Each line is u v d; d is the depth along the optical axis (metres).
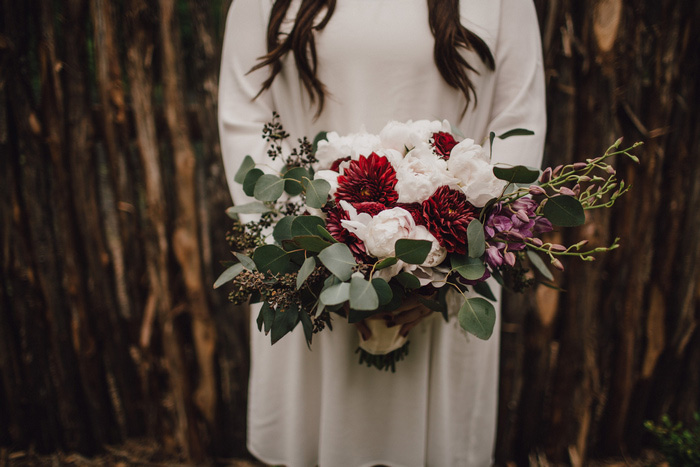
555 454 1.75
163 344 1.71
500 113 1.10
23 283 1.67
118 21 1.53
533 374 1.70
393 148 0.89
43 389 1.75
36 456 1.79
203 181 1.63
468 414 1.19
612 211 1.60
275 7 1.04
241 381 1.76
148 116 1.56
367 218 0.79
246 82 1.13
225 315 1.71
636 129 1.52
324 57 1.03
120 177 1.63
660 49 1.48
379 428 1.19
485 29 1.02
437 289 0.92
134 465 1.77
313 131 1.11
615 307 1.66
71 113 1.57
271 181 0.90
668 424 1.58
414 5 1.01
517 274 1.01
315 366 1.18
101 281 1.69
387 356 1.11
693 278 1.62
